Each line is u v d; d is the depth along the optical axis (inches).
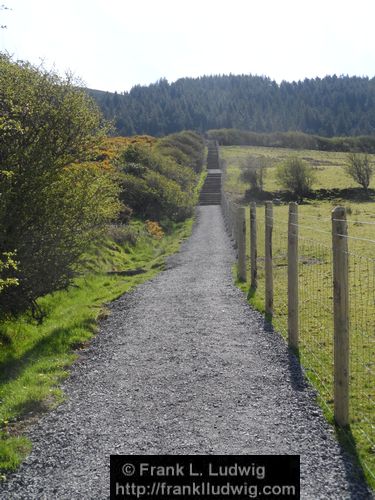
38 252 456.4
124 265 765.9
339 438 209.3
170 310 462.6
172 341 366.3
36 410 260.5
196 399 260.1
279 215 1243.8
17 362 353.7
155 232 1081.4
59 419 247.9
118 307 497.7
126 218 1056.2
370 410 233.6
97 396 274.8
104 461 204.1
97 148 520.7
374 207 1457.9
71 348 371.9
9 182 434.6
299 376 282.5
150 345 361.7
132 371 310.7
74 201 477.7
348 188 1861.5
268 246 406.3
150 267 745.0
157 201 1294.3
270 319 399.9
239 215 570.6
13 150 455.2
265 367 299.9
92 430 232.7
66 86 488.1
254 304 452.4
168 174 1679.4
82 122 486.3
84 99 498.3
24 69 476.7
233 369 300.5
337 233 217.2
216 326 397.1
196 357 327.0
